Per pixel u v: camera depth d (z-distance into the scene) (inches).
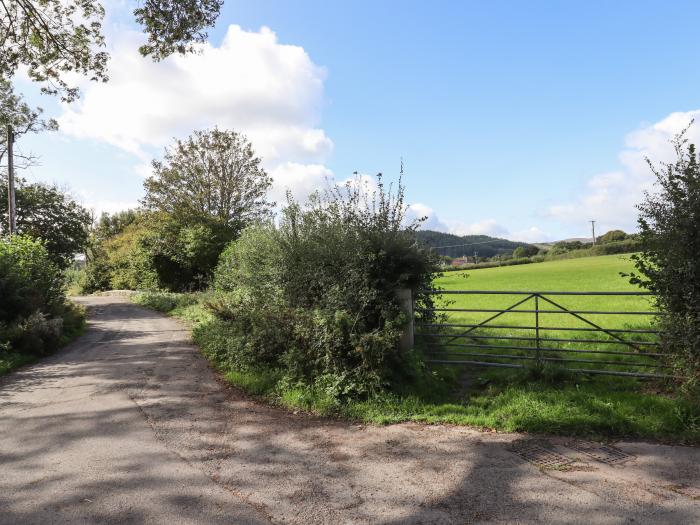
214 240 1312.7
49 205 1485.0
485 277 1509.6
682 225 243.1
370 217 316.8
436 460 184.5
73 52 536.1
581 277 1259.2
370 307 291.1
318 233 339.6
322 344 277.3
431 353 323.3
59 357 464.4
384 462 183.9
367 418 236.7
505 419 224.8
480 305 701.9
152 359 423.5
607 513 139.9
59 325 528.7
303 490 160.6
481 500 150.6
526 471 171.5
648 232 256.4
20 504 150.9
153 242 1337.4
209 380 331.9
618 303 625.3
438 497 153.5
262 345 320.8
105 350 497.0
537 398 244.8
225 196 1477.6
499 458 184.4
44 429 230.1
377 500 152.3
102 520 140.2
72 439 215.2
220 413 254.2
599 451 188.2
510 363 307.3
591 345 340.8
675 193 246.8
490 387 275.9
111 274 1943.9
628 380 266.1
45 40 526.0
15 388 326.6
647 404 225.6
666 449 187.6
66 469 179.8
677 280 242.7
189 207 1407.5
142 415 251.9
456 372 303.1
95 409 264.5
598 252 2731.3
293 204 387.9
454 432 216.4
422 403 252.5
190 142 1437.0
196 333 529.0
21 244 671.1
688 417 209.0
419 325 323.6
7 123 1005.2
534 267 2134.6
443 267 331.9
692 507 142.1
